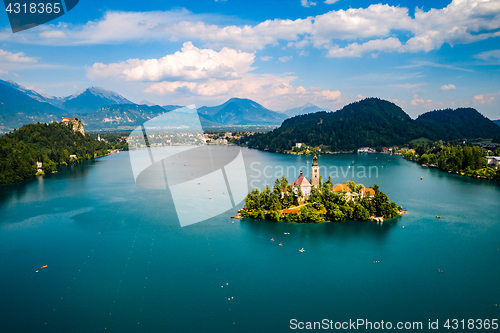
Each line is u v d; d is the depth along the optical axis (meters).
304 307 114.94
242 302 117.56
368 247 162.62
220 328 103.81
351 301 118.44
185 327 104.31
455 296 121.31
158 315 110.31
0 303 117.06
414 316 109.94
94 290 125.25
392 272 138.50
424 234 179.00
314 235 177.62
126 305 115.75
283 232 181.75
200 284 129.38
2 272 138.75
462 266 143.38
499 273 137.38
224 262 147.25
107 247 163.50
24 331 102.50
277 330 102.88
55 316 109.88
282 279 133.12
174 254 155.25
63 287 127.19
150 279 132.88
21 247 163.50
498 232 181.75
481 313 111.50
